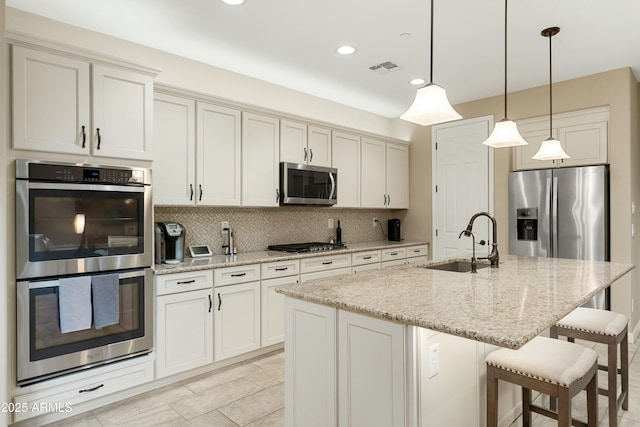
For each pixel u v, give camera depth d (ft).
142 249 8.73
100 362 8.14
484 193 15.15
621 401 7.49
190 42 10.39
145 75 8.86
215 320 10.03
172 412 8.02
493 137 8.02
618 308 12.03
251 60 11.61
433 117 6.65
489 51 10.89
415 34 9.87
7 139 7.03
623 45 10.46
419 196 17.38
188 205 10.41
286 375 6.43
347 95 15.05
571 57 11.27
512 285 6.63
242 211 12.94
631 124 12.06
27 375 7.20
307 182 13.23
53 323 7.50
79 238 7.80
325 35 9.96
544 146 9.28
